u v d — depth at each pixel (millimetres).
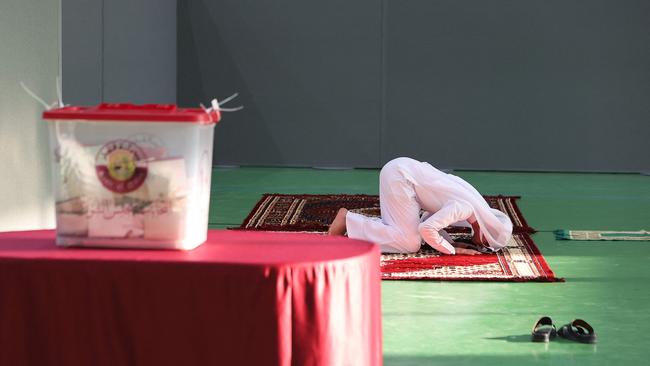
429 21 23500
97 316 4305
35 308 4324
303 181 20672
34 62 6973
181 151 4492
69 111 4496
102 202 4527
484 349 7480
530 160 23609
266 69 23922
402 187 11344
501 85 23500
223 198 17375
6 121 6750
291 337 4316
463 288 9688
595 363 7117
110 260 4277
